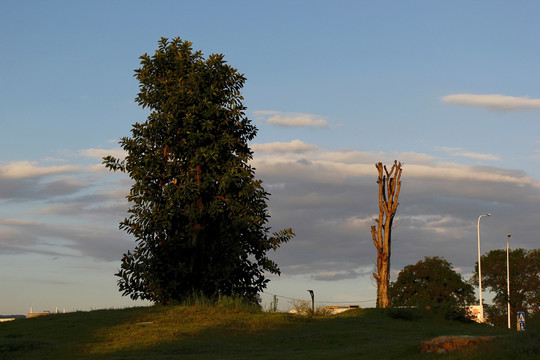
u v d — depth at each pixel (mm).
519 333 17281
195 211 33375
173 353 21547
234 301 30938
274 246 34312
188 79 34812
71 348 22109
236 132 35375
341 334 26000
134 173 33625
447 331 29797
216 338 24438
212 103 34281
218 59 34938
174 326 26359
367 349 20844
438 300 71125
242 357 20078
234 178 33031
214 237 34656
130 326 26203
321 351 21844
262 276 34969
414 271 72938
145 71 35656
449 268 72500
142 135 34594
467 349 16656
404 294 72125
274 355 20719
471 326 34188
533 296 70375
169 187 33062
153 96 35219
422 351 17859
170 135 34625
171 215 33125
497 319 71438
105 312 29953
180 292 33281
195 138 33625
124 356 20750
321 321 29562
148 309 30031
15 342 22469
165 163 34250
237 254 33344
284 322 28125
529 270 71500
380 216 40344
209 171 34031
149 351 21812
